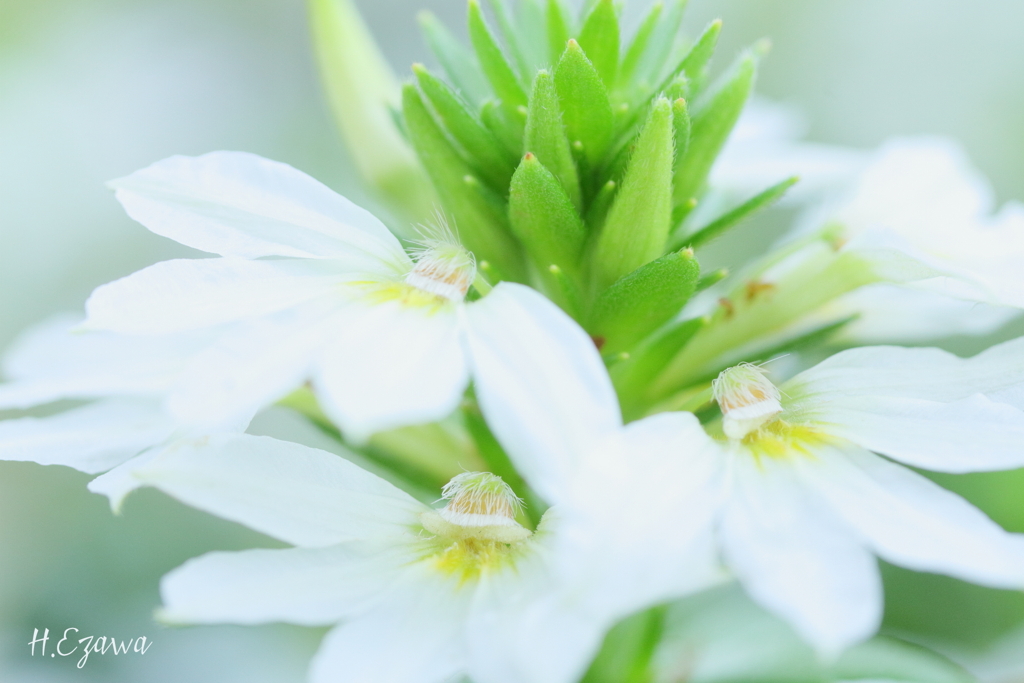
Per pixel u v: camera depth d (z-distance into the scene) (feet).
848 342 0.43
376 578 0.37
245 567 0.36
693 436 0.37
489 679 0.35
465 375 0.36
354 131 0.43
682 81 0.38
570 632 0.34
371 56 0.43
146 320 0.37
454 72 0.41
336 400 0.35
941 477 0.46
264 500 0.36
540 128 0.38
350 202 0.38
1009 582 0.35
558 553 0.35
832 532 0.35
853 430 0.37
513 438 0.35
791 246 0.41
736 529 0.35
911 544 0.35
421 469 0.41
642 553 0.35
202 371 0.36
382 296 0.37
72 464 0.38
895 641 0.42
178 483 0.36
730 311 0.41
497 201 0.39
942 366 0.38
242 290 0.37
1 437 0.39
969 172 0.45
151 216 0.37
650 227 0.38
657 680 0.43
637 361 0.40
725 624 0.46
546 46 0.41
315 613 0.36
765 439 0.37
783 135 0.48
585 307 0.40
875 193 0.43
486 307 0.37
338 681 0.35
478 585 0.37
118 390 0.39
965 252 0.41
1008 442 0.36
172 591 0.35
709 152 0.40
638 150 0.37
